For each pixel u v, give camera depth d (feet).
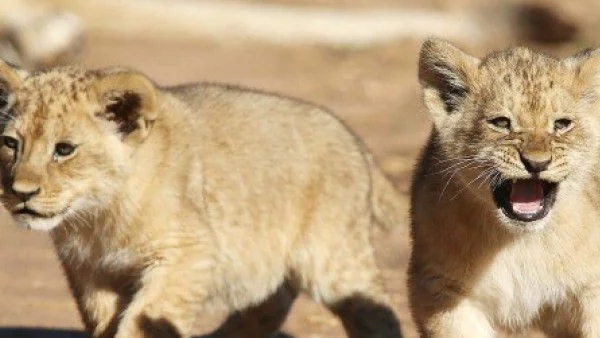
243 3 130.62
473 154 36.37
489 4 131.75
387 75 106.93
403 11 130.72
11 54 102.17
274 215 41.93
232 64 114.01
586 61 36.40
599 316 36.99
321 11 130.41
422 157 39.81
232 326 44.50
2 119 37.60
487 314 38.40
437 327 37.70
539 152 34.96
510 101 36.11
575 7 130.72
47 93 37.40
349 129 45.19
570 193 35.99
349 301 43.19
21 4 108.47
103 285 39.47
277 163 42.09
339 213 43.01
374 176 45.78
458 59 37.50
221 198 40.68
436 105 38.04
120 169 37.78
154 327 37.99
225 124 41.52
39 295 51.01
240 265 41.39
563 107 35.94
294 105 43.68
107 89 37.52
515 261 37.24
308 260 42.75
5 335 44.55
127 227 38.29
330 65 113.09
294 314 48.16
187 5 128.47
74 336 44.57
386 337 43.39
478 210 36.73
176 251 38.58
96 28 124.67
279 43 126.00
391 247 55.83
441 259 37.35
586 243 36.58
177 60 114.83
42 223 36.88
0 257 57.52
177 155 39.19
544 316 38.73
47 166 36.83
